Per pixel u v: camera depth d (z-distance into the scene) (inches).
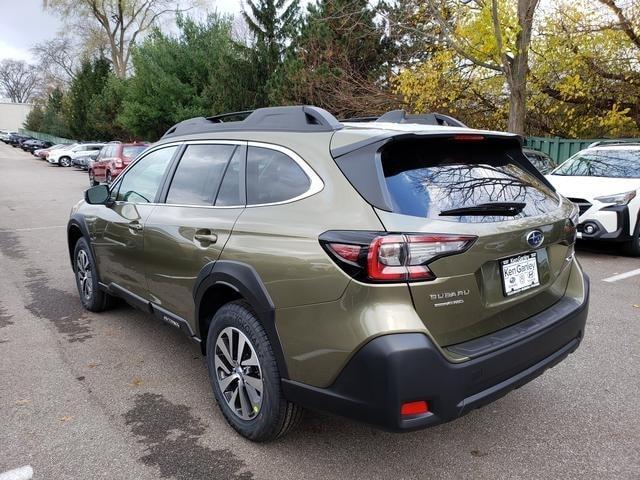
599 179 306.2
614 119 516.1
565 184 307.7
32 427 122.2
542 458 109.9
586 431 119.9
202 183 134.3
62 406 132.2
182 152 146.8
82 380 146.9
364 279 89.0
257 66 857.5
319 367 95.3
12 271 274.2
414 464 108.3
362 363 88.5
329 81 628.7
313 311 95.5
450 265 91.4
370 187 95.0
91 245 188.5
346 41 642.8
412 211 92.6
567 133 599.2
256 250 106.5
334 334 92.4
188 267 127.9
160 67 1122.0
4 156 1911.9
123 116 1202.0
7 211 516.7
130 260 158.9
